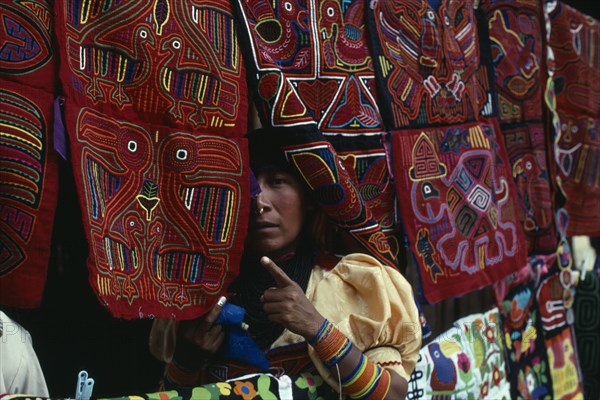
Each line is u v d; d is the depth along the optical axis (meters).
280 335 2.09
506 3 2.97
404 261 2.38
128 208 1.78
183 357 1.97
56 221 2.10
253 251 2.15
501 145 2.82
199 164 1.91
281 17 2.13
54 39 1.65
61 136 1.63
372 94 2.31
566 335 3.25
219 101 1.96
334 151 2.09
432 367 2.40
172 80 1.87
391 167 2.33
